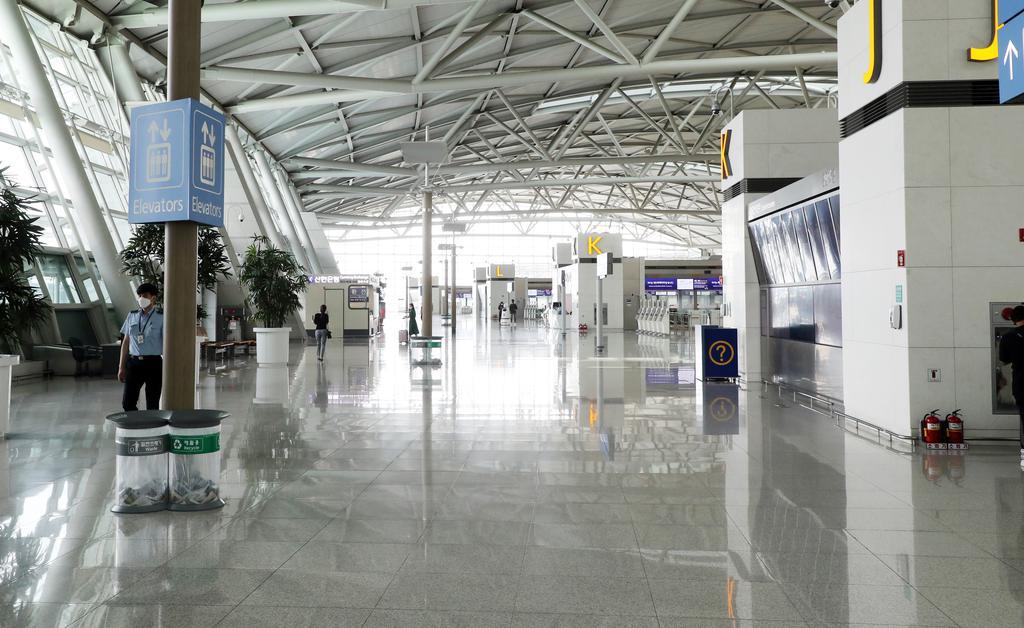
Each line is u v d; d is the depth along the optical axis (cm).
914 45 820
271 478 655
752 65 2188
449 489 615
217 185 630
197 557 445
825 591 393
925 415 817
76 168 1647
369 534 491
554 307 4475
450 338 3322
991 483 638
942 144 816
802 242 1225
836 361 1105
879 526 510
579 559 443
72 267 1688
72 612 365
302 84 1952
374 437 862
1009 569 426
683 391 1328
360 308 3369
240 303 2380
